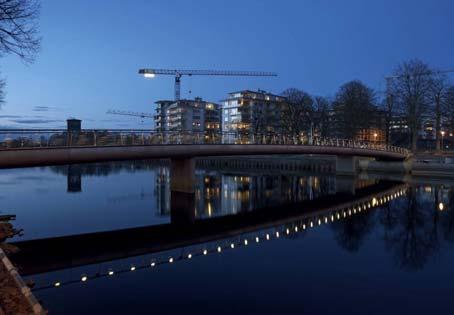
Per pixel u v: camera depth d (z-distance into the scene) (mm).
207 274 17828
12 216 30094
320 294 15320
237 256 21125
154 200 40719
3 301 9992
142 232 27125
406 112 80000
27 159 26234
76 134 29547
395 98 83000
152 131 35719
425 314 13484
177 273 18031
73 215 32156
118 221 30469
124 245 23516
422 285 16516
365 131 91688
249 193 49000
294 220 32250
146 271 18438
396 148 72375
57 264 19391
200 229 28547
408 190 50281
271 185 57188
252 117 111750
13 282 11438
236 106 121250
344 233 27172
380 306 14250
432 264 19734
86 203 38219
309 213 35594
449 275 17969
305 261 20031
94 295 15109
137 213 33875
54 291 15562
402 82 80438
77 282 16688
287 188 53938
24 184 53781
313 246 23344
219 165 97938
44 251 21672
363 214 34969
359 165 72625
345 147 58219
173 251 22266
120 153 32344
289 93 102500
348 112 85938
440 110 78000
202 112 139750
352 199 44031
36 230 26625
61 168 87938
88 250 22125
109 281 16859
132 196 43281
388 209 37500
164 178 64188
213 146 40812
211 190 51531
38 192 45562
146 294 15273
